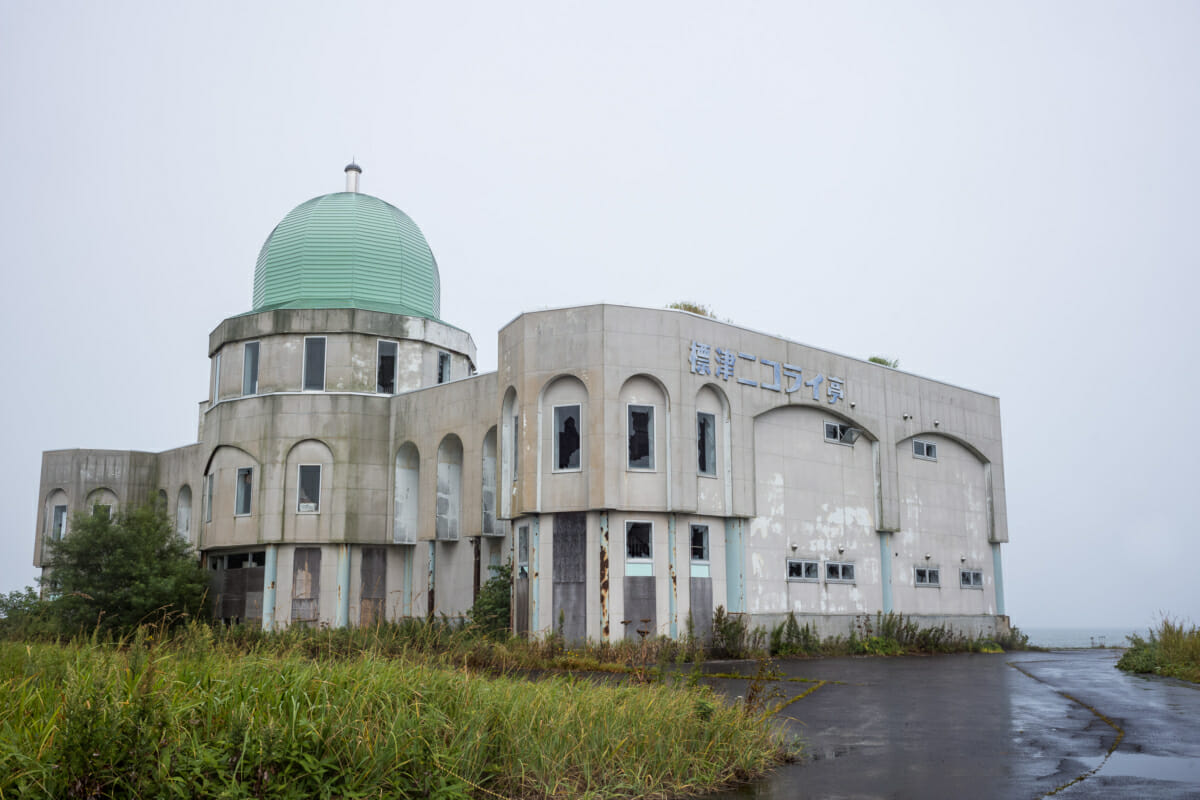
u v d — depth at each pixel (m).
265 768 7.96
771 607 30.36
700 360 28.75
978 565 39.53
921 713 15.94
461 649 21.83
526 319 28.23
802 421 32.72
